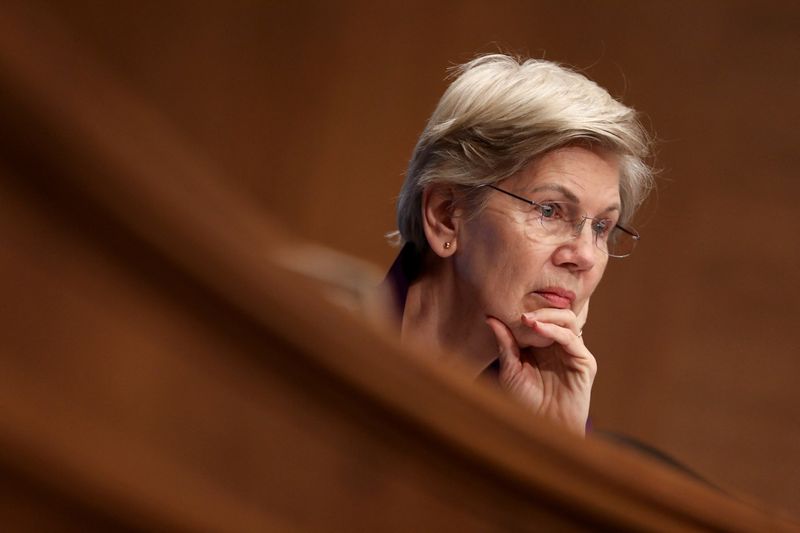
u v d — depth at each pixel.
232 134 2.89
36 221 0.87
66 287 0.90
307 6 4.03
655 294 10.44
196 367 0.99
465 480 1.27
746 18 10.02
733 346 10.39
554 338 3.60
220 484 1.03
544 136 3.55
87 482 0.91
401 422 1.16
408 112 5.68
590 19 8.88
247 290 0.96
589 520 1.43
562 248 3.63
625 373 10.42
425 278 3.84
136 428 0.95
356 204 4.71
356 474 1.15
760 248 10.34
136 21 1.78
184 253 0.91
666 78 9.87
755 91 10.10
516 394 3.61
